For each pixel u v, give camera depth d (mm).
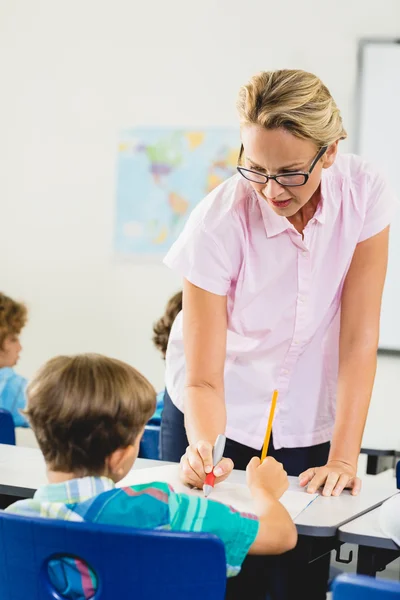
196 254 1760
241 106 1534
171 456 2010
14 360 3186
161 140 4027
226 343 1856
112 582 1104
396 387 3746
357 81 3809
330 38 3848
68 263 4121
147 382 1292
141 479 1652
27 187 4172
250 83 1537
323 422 1951
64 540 1107
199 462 1584
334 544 1537
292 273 1795
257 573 1745
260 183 1553
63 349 4121
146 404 1270
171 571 1096
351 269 1825
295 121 1461
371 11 3809
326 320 1874
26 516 1125
